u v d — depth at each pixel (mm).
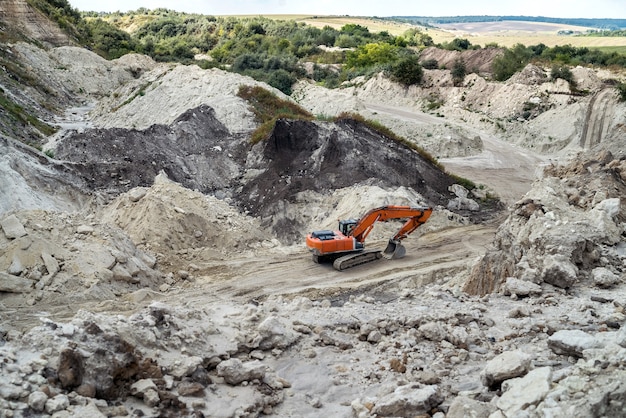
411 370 10484
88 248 18125
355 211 25672
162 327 10227
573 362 9648
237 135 35781
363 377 10438
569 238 15703
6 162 23234
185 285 19453
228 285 19547
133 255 19562
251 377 9758
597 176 21297
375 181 28328
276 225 26031
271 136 31562
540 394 7543
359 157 29484
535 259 15742
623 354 7910
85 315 9805
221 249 23047
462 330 11773
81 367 8211
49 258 17141
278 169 29703
